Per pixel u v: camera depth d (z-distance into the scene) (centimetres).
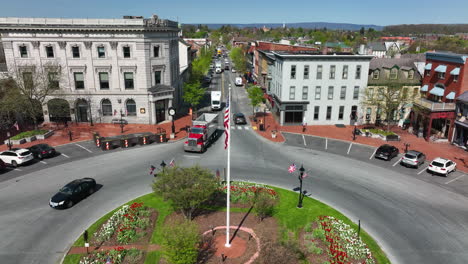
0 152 3372
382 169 3189
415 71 4772
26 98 4044
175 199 2003
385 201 2534
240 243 1962
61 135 4175
